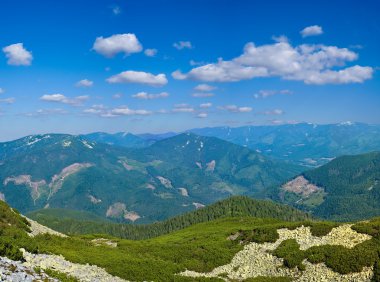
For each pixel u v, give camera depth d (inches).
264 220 5580.7
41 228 2723.9
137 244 3228.3
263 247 2603.3
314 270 2022.6
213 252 2714.1
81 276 1638.8
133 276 1951.3
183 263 2506.2
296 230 2669.8
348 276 1870.1
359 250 1993.1
